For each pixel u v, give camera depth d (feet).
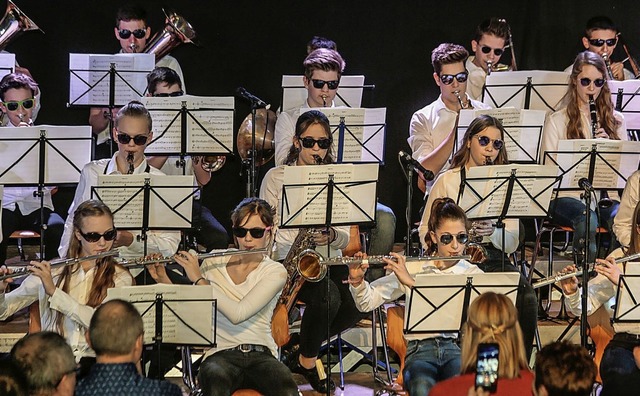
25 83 37.09
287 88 39.19
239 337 28.73
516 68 45.85
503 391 21.88
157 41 42.01
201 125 34.55
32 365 21.22
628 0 46.42
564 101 39.47
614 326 29.91
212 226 37.78
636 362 28.63
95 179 33.47
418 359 28.55
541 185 31.17
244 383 28.43
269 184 34.60
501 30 42.47
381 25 45.62
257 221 28.84
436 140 39.88
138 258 29.22
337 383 33.96
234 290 29.04
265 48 45.60
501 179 30.91
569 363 19.70
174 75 37.96
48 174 32.94
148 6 45.06
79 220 28.60
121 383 22.53
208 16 45.19
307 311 32.30
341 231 32.71
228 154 35.22
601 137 38.22
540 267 40.50
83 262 29.32
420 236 33.42
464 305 27.32
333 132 35.47
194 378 33.19
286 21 45.44
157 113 34.71
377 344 36.24
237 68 45.62
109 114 39.81
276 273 29.01
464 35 46.06
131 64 38.24
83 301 29.07
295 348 34.12
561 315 36.55
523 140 35.81
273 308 29.50
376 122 36.09
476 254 31.86
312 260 29.43
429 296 27.17
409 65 45.93
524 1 46.16
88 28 44.70
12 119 37.37
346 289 32.71
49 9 44.42
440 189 33.37
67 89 44.93
